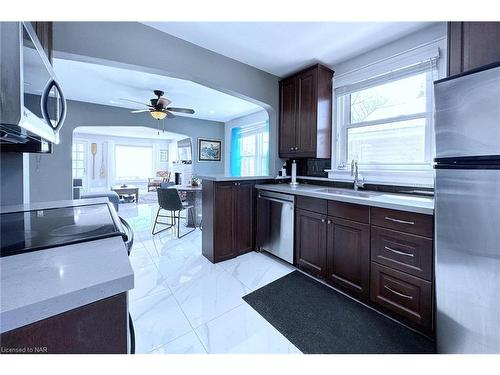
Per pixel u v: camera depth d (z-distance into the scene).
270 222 2.72
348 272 1.90
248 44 2.25
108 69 2.88
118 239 0.80
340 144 2.77
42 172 3.72
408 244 1.53
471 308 1.09
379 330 1.53
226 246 2.70
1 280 0.50
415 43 2.08
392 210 1.60
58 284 0.50
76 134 8.21
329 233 2.05
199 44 2.25
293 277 2.27
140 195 8.34
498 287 1.00
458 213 1.13
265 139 5.13
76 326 0.49
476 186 1.06
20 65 0.66
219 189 2.63
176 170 7.14
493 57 1.23
